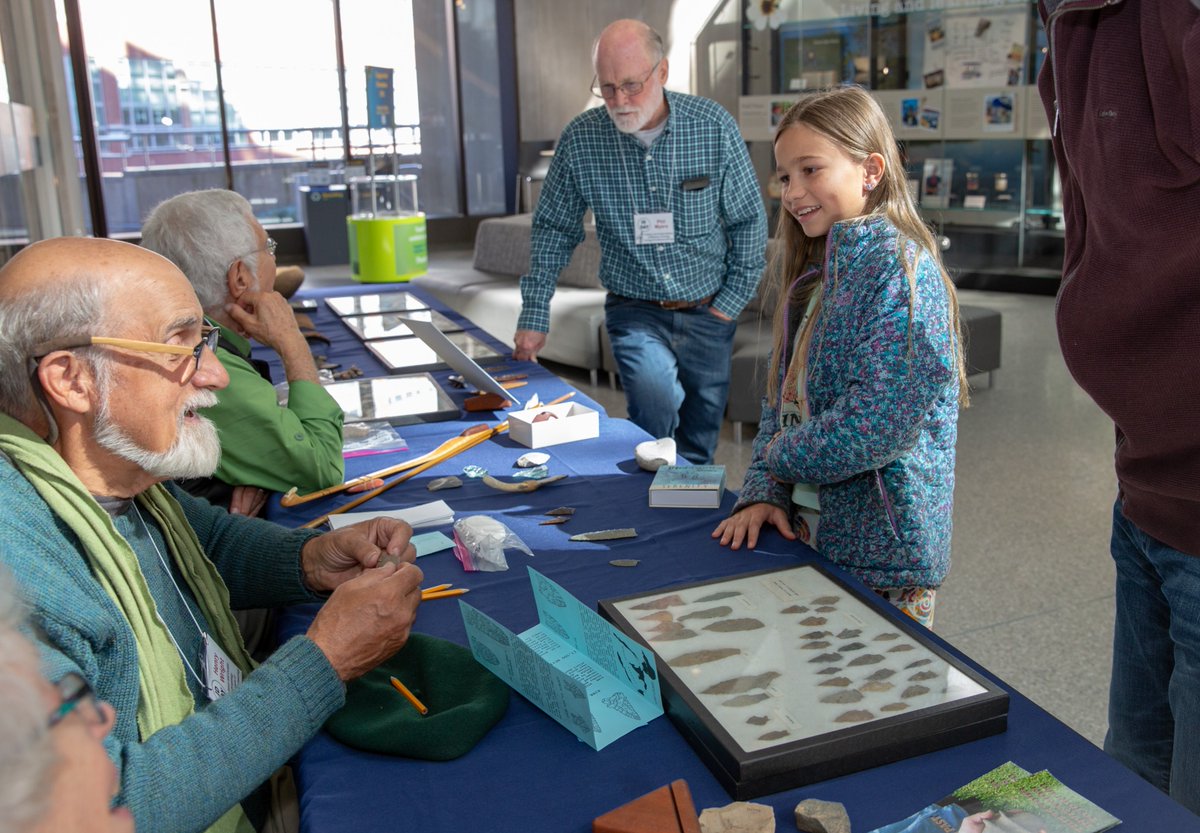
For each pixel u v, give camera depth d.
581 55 11.18
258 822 1.29
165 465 1.21
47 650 0.93
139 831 0.97
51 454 1.09
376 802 1.07
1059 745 1.10
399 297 4.34
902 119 8.38
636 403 3.27
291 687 1.14
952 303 1.59
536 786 1.08
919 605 1.69
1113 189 1.23
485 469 2.12
